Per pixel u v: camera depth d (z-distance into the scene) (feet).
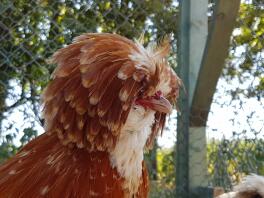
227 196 3.07
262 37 3.39
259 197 2.98
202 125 3.20
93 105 1.81
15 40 3.01
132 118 1.86
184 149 3.21
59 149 1.91
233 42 3.32
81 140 1.85
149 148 2.04
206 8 3.21
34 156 1.94
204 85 3.08
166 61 1.93
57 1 3.03
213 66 3.03
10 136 3.00
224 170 3.31
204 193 3.20
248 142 3.34
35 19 3.02
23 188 1.90
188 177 3.21
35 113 3.02
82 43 1.86
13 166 1.95
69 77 1.83
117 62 1.82
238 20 3.36
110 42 1.86
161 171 3.51
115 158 1.89
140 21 3.20
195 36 3.18
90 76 1.80
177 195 3.22
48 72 3.01
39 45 3.02
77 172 1.88
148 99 1.89
